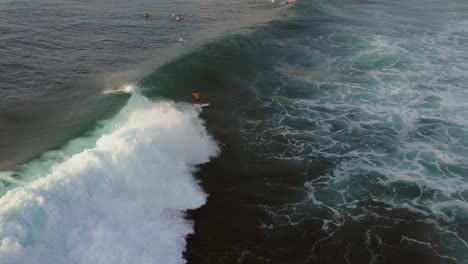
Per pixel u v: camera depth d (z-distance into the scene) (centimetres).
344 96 3075
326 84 3262
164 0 5878
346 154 2431
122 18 4869
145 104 2731
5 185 1878
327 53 3841
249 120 2753
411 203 2067
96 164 1955
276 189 2148
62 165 1936
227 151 2431
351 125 2714
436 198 2102
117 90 2898
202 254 1742
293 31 4375
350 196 2106
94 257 1634
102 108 2645
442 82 3281
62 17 4712
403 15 5134
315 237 1852
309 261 1733
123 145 2116
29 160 2089
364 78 3353
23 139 2338
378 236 1867
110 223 1775
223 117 2766
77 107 2698
